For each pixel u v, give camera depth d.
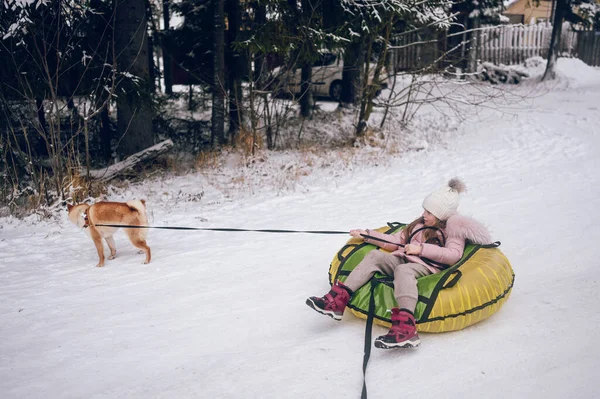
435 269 4.42
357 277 4.37
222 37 13.42
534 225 7.31
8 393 3.86
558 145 12.48
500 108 16.83
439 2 13.28
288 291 5.51
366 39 13.94
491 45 24.94
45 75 10.83
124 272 6.51
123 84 11.64
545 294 5.01
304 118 15.77
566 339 4.07
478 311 4.23
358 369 3.88
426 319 4.13
